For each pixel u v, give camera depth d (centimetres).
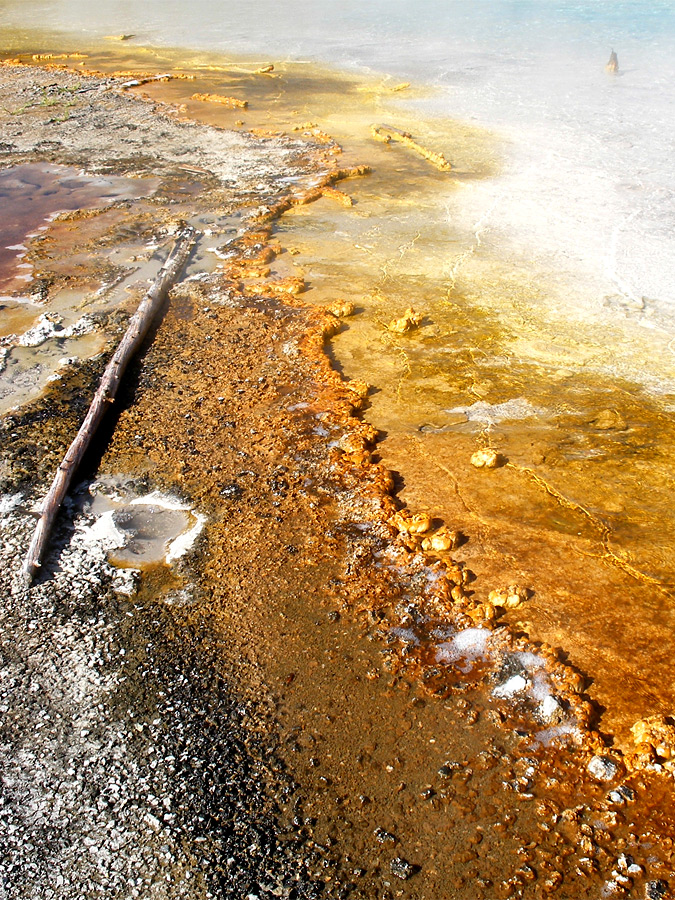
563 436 436
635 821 293
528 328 521
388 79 1121
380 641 345
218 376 490
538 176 738
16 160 830
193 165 809
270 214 683
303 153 830
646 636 344
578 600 358
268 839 289
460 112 952
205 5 1803
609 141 812
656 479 409
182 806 296
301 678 333
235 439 443
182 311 556
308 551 381
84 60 1300
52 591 365
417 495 407
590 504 398
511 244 621
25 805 298
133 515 400
